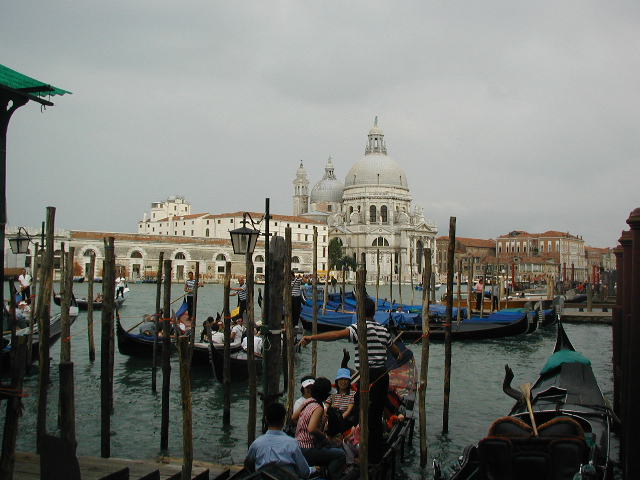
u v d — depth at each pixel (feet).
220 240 388.78
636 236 32.55
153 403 62.54
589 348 109.70
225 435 52.42
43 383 43.96
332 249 450.71
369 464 35.78
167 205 595.47
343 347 105.60
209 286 343.87
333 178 566.77
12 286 65.31
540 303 136.05
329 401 41.57
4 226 36.99
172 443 50.26
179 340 33.94
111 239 46.32
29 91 36.99
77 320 136.05
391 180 509.35
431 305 137.08
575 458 31.37
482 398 67.62
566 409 42.34
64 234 319.47
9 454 25.31
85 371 76.38
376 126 538.47
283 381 70.64
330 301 140.56
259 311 159.53
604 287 214.69
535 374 82.89
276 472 28.25
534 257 468.75
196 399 64.44
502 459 31.99
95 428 53.83
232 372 70.13
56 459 24.49
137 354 83.15
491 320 118.93
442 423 57.26
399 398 47.83
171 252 367.86
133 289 280.51
